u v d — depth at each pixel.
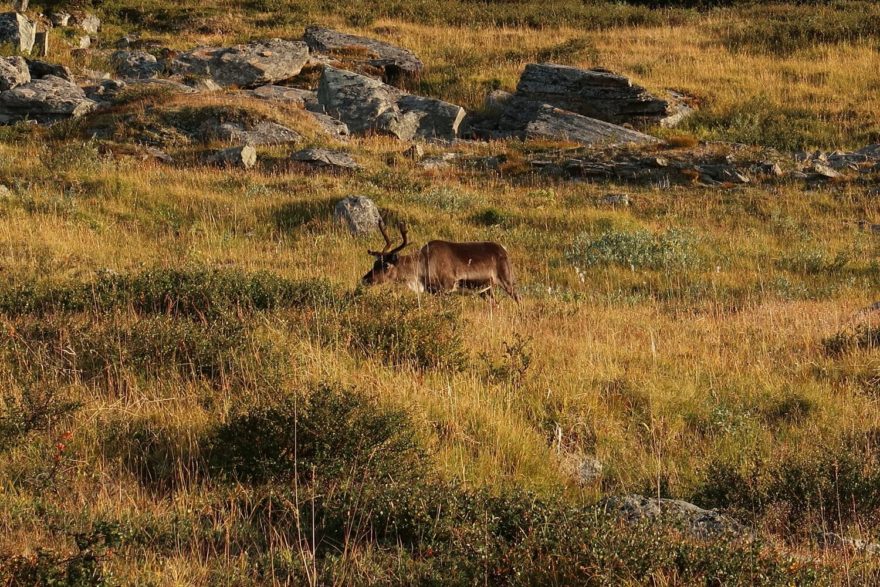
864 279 69.00
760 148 106.50
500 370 36.75
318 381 31.94
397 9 167.88
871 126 116.88
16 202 71.25
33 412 28.16
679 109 122.00
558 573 19.06
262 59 130.75
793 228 83.75
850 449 30.11
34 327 36.91
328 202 78.00
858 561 22.09
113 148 94.38
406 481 25.30
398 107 120.00
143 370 33.78
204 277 44.16
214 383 33.16
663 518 21.61
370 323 38.84
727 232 82.06
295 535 22.45
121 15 156.12
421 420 30.31
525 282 65.25
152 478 26.33
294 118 107.75
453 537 21.02
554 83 123.00
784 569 19.69
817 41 146.00
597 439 32.72
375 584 19.47
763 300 59.22
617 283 66.62
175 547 20.89
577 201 88.75
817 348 44.81
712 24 158.62
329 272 59.44
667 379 38.25
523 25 161.75
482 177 96.62
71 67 128.12
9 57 115.12
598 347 41.59
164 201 77.69
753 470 28.75
